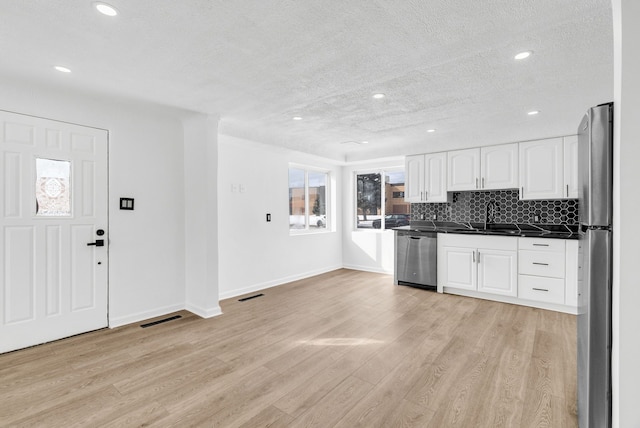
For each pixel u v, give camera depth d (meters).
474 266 4.23
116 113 3.20
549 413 1.85
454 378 2.24
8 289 2.61
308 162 5.61
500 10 1.62
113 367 2.38
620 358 1.13
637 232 1.10
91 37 1.89
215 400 1.99
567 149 3.79
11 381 2.18
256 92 2.80
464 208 4.84
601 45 1.98
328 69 2.33
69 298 2.93
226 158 4.30
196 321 3.37
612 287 1.32
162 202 3.57
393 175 5.93
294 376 2.27
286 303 4.03
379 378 2.24
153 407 1.91
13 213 2.63
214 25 1.77
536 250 3.79
